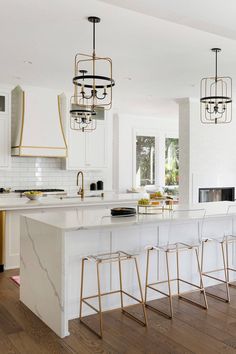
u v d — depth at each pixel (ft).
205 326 10.68
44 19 12.73
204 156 26.96
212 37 14.39
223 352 9.19
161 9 10.63
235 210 14.16
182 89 23.43
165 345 9.52
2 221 15.72
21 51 16.02
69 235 11.07
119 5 10.41
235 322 10.98
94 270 11.60
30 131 22.12
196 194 26.55
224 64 18.02
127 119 34.30
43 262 10.94
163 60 17.31
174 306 12.25
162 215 12.59
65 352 9.12
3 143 21.71
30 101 22.27
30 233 11.84
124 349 9.30
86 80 20.68
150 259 12.80
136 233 12.44
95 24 13.10
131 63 17.78
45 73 19.48
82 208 17.54
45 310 10.80
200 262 14.07
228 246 14.94
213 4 10.31
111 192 25.58
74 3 11.54
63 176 25.20
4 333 10.17
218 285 14.53
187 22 11.57
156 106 29.53
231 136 28.40
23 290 12.33
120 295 12.16
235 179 28.55
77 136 24.35
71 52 16.16
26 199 18.03
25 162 23.91
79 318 11.24
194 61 17.51
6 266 16.01
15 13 12.27
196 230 13.89
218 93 24.52
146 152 35.94
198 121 26.68
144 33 13.97
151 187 36.14
